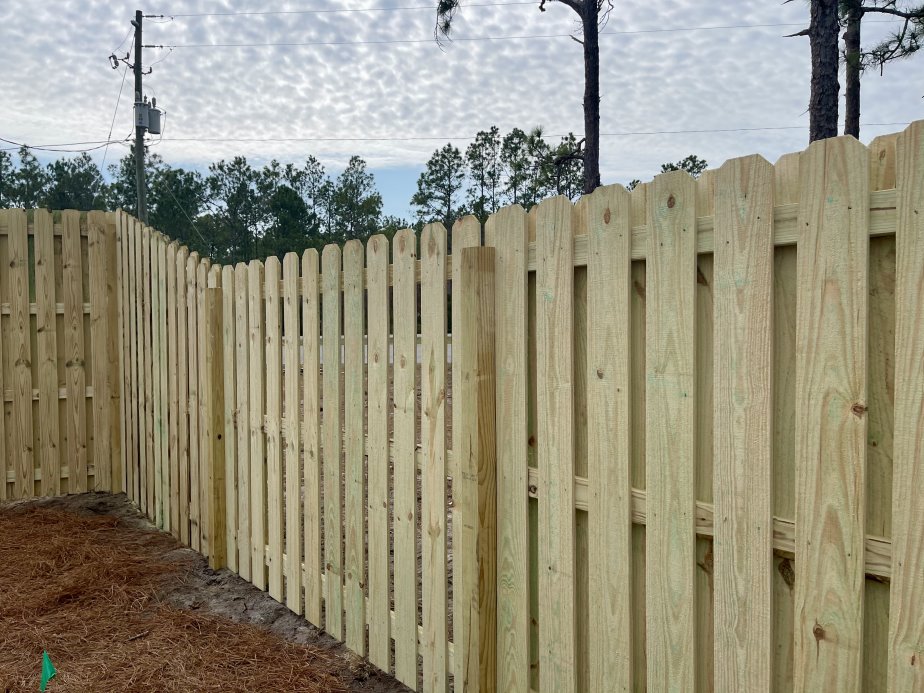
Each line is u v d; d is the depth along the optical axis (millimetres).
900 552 1670
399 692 3266
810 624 1843
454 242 2947
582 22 12672
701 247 2084
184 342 5262
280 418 4238
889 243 1719
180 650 3689
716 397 2037
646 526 2248
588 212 2402
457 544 2975
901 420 1666
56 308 6652
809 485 1838
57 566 4875
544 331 2580
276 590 4336
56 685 3316
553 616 2576
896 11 11742
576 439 2527
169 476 5648
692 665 2133
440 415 3031
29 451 6543
